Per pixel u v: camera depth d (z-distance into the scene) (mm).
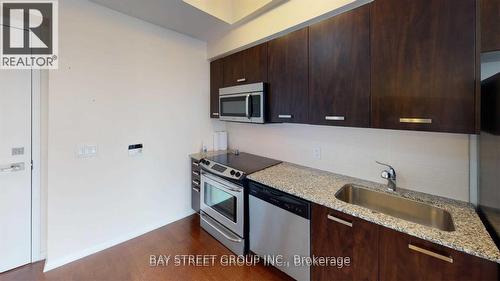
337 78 1671
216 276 1924
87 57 2084
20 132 2012
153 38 2537
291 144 2510
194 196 2953
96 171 2203
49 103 1906
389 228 1222
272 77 2182
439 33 1212
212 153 3092
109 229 2324
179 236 2543
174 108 2799
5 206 1966
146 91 2525
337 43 1659
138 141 2496
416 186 1651
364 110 1533
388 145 1777
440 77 1220
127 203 2449
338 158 2107
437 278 1084
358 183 1856
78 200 2105
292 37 1979
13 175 1991
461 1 1142
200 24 2486
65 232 2043
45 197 2113
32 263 2078
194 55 2955
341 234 1439
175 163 2863
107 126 2252
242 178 2104
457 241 1032
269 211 1918
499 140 1023
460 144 1454
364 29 1508
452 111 1192
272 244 1913
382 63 1430
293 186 1787
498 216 1025
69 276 1899
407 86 1335
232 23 2438
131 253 2225
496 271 955
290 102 2023
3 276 1901
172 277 1906
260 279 1890
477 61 1109
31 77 2041
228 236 2268
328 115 1741
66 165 2020
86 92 2098
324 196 1582
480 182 1299
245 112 2396
